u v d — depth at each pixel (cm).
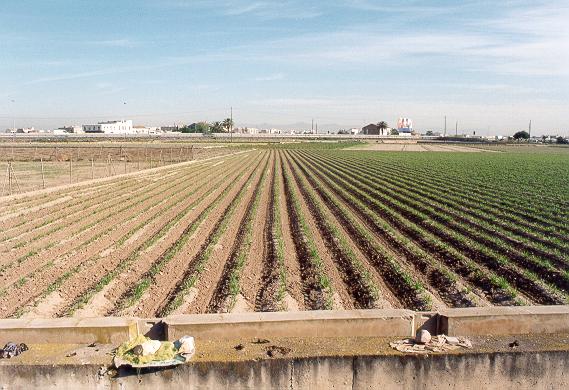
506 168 7025
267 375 909
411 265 1989
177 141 15088
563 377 950
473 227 2638
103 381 900
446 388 935
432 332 1042
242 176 5431
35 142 13012
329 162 8138
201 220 2816
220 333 990
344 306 1538
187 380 903
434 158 9594
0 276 1816
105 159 7881
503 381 941
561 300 1554
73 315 1441
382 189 4384
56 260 2009
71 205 3309
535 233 2522
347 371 920
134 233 2520
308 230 2500
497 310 1049
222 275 1830
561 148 15488
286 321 996
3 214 2964
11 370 898
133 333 995
